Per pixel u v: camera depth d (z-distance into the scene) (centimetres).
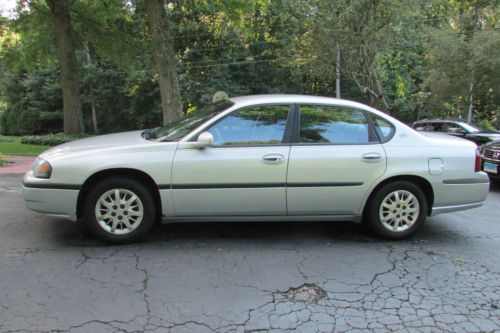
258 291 329
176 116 1340
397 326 284
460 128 1493
